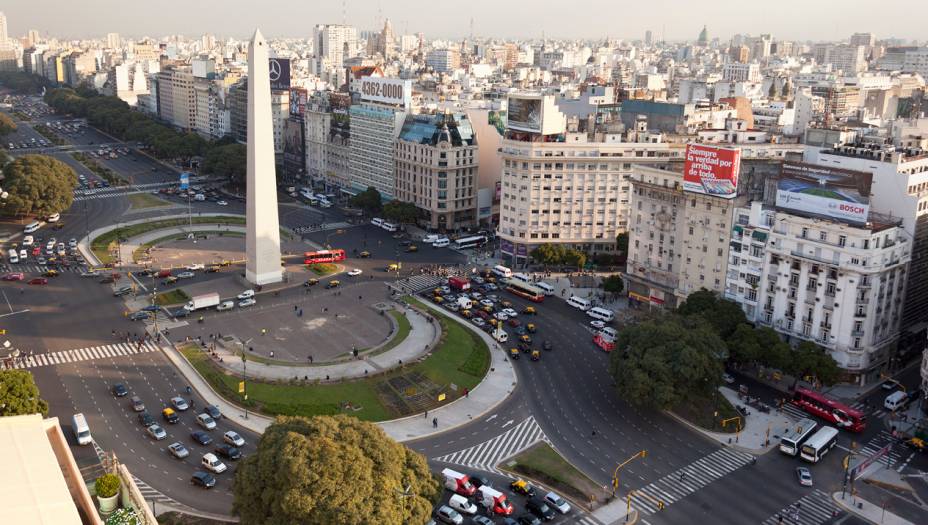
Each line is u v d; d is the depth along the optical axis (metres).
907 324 196.12
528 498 136.50
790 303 189.88
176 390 173.38
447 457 149.25
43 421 80.62
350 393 173.62
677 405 170.38
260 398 169.38
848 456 153.75
